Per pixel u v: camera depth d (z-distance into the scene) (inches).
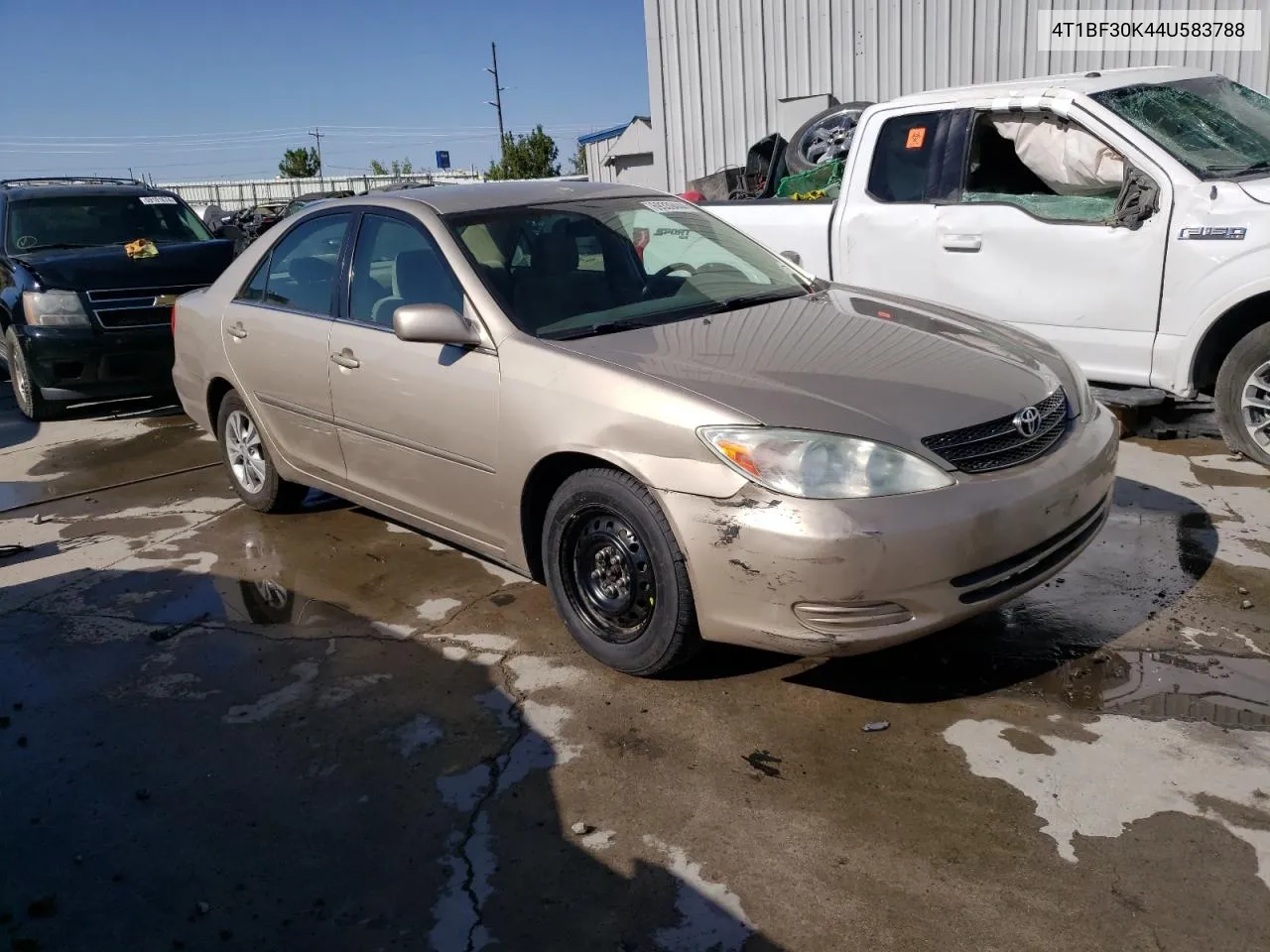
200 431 297.3
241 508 222.5
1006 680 132.2
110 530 214.5
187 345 219.3
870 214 239.8
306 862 107.5
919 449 115.6
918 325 150.0
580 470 135.3
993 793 110.0
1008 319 221.0
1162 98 213.8
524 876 103.0
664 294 160.7
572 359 134.4
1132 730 119.4
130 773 125.6
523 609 162.6
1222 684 127.8
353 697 139.3
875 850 102.7
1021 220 214.8
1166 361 199.6
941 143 229.8
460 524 157.1
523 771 120.1
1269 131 211.3
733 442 116.1
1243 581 154.2
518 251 158.1
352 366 167.9
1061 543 127.2
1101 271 204.5
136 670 151.2
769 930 93.4
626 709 131.3
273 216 799.1
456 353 149.1
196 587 180.2
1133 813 105.2
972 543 114.8
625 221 172.9
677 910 96.8
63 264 304.5
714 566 118.9
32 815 118.6
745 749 121.3
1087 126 207.6
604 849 106.0
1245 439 199.9
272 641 157.6
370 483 174.6
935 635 145.5
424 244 160.4
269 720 135.1
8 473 265.9
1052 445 128.1
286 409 189.5
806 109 460.8
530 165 1619.1
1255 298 189.6
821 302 161.2
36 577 190.1
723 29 474.9
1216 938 88.7
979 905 94.3
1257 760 112.3
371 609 166.6
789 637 116.8
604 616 137.6
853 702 129.7
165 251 321.4
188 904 102.5
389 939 96.0
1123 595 152.6
